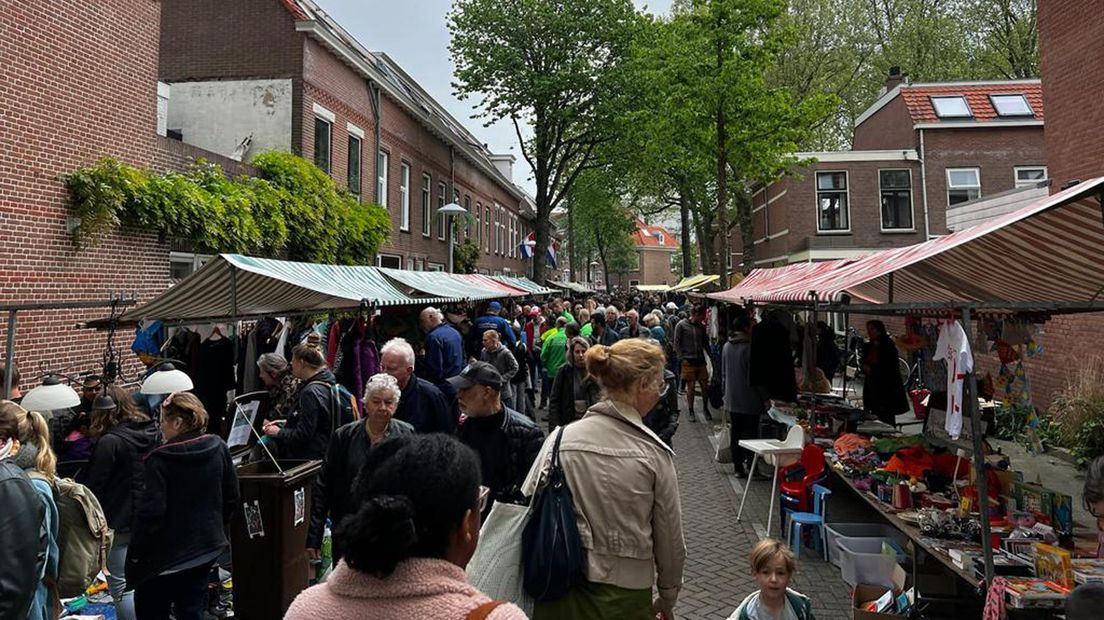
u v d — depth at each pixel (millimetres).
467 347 10688
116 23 9742
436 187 23938
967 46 25484
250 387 7703
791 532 5781
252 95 14664
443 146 24750
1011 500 4090
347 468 3699
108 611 4418
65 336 8672
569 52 25344
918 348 5383
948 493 4586
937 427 4941
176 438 3615
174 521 3510
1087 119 9477
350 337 7441
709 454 9461
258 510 4062
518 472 3793
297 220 13000
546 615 2354
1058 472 7422
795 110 14836
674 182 27391
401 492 1413
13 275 8094
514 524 2473
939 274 5039
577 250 65375
